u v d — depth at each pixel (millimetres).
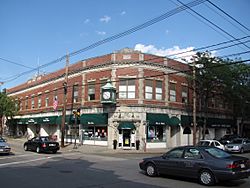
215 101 43688
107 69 34562
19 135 56969
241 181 13047
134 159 22656
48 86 46688
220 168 11656
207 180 11891
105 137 34719
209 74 34969
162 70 35000
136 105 32906
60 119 41594
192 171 12383
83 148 32906
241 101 40688
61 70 43094
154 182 12438
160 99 34625
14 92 59562
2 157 22422
